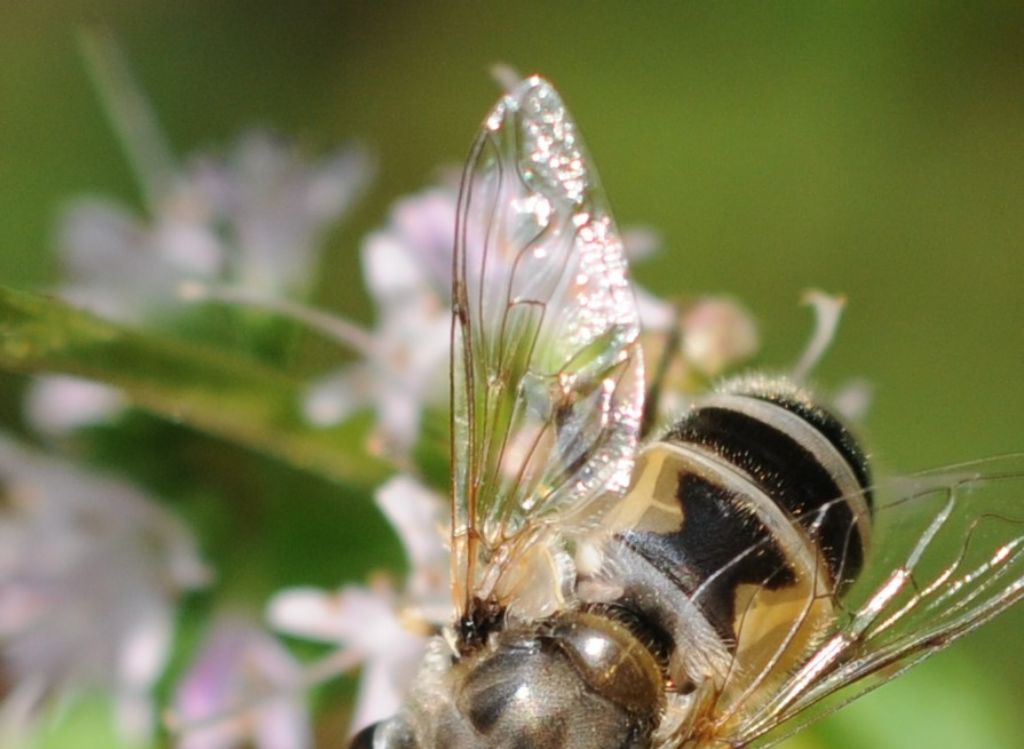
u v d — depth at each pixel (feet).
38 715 0.30
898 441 0.36
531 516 0.27
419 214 0.30
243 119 0.38
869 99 0.37
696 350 0.29
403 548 0.30
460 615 0.27
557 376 0.27
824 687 0.27
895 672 0.27
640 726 0.27
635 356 0.27
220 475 0.30
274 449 0.28
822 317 0.29
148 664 0.29
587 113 0.38
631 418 0.27
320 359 0.31
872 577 0.27
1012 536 0.27
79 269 0.31
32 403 0.30
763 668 0.27
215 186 0.31
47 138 0.37
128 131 0.31
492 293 0.27
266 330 0.30
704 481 0.27
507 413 0.27
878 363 0.36
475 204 0.27
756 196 0.37
